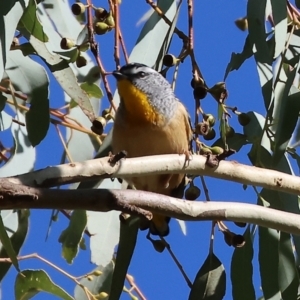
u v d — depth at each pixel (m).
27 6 7.60
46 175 6.25
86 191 5.96
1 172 8.64
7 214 8.61
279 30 7.71
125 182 8.81
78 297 8.61
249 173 7.02
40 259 8.46
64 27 9.20
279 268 8.09
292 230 6.74
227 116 7.67
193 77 7.57
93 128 7.39
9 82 8.16
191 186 7.83
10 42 7.24
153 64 8.66
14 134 8.86
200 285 7.72
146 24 8.80
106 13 7.76
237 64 8.01
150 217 6.13
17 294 8.26
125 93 8.41
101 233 8.36
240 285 7.98
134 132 8.40
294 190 7.11
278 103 8.39
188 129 8.59
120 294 7.56
